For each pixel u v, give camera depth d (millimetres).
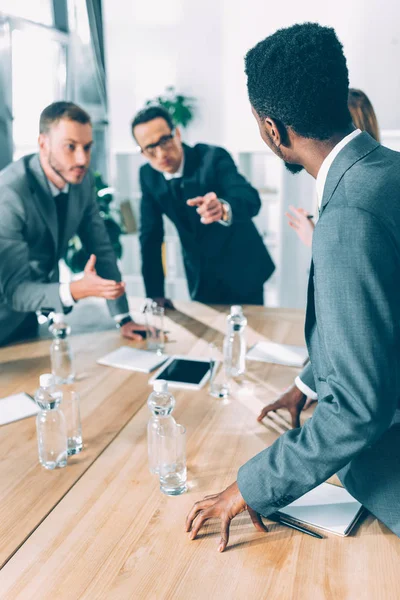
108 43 4539
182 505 1067
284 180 4078
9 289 1996
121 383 1626
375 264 789
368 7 3783
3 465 1220
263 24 4102
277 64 864
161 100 4348
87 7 4359
